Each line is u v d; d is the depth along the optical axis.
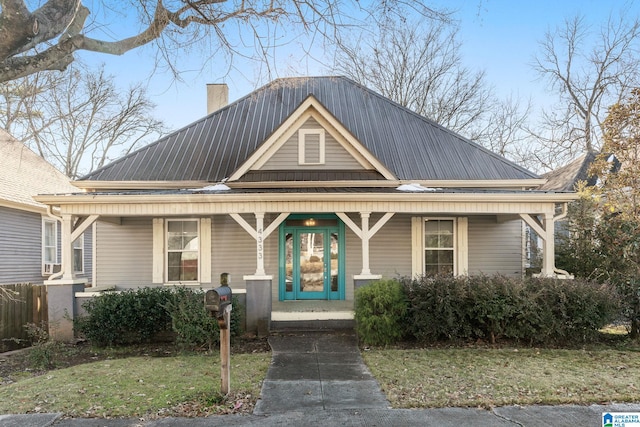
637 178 9.55
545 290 8.06
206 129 13.19
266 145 11.29
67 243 9.35
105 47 5.55
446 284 8.20
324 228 11.88
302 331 9.40
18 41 4.39
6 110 13.30
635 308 8.19
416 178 11.52
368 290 8.27
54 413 4.76
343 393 5.46
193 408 4.91
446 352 7.48
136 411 4.80
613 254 9.29
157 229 11.70
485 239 12.02
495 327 7.97
